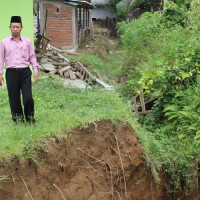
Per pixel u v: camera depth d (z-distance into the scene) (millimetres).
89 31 26672
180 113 7840
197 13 12070
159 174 7297
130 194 6984
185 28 12203
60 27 20219
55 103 8250
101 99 8422
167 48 9961
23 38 6359
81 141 6512
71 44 20453
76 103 8164
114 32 29188
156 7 29109
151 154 7316
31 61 6461
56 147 6121
